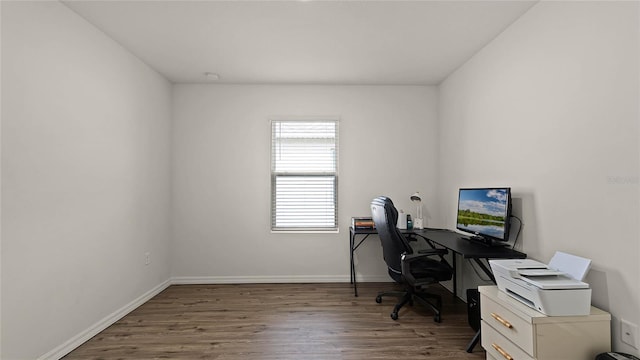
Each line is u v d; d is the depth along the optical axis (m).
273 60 3.13
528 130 2.22
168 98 3.68
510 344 1.73
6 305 1.77
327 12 2.29
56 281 2.08
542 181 2.08
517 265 1.87
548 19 2.02
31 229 1.91
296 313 2.85
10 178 1.79
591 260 1.71
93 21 2.38
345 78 3.62
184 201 3.77
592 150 1.71
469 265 3.10
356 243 3.82
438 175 3.82
